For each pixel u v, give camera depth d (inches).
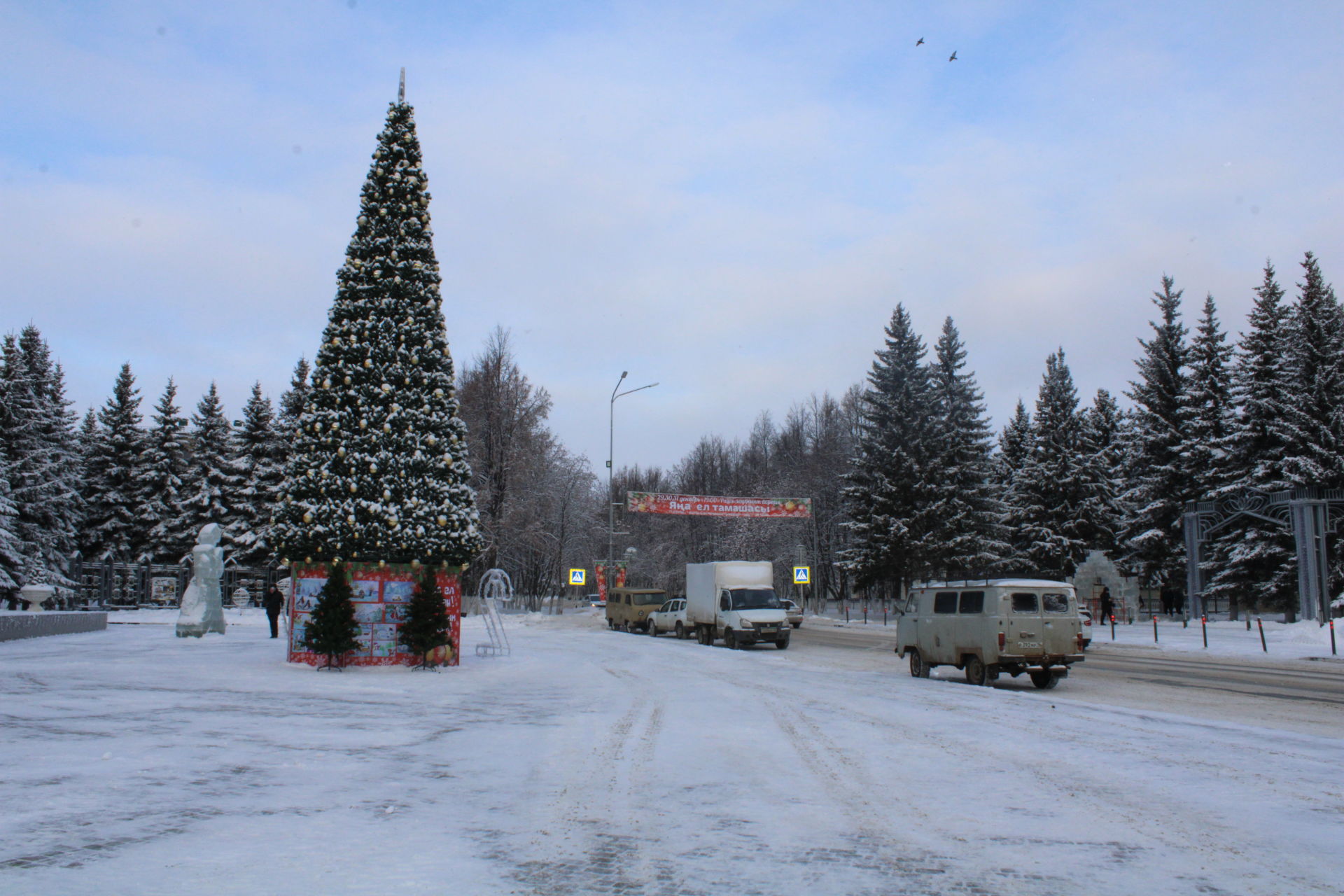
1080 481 2094.0
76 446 2079.2
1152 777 333.1
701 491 3678.6
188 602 1075.3
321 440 721.6
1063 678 776.9
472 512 760.3
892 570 1995.6
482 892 199.3
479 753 364.2
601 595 2628.0
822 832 256.7
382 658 711.7
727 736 418.9
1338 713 550.9
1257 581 1587.1
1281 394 1547.7
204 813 257.4
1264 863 229.9
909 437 2007.9
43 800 263.3
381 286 746.2
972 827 262.7
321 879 204.2
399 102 784.9
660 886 207.9
